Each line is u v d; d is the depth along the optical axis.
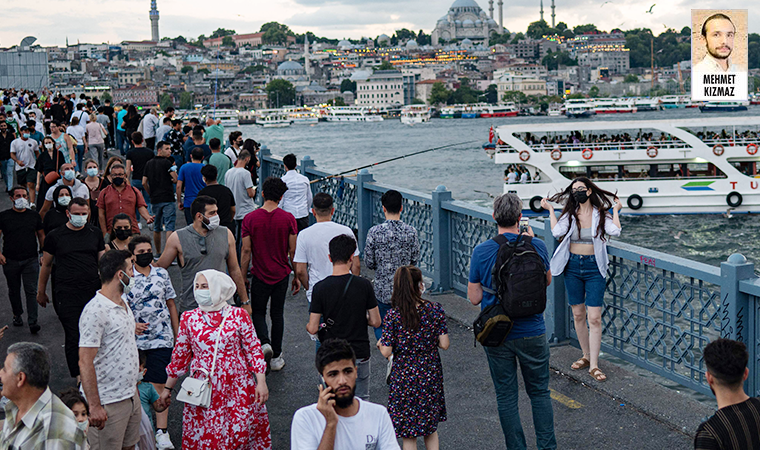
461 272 10.09
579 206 7.17
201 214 7.09
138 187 14.75
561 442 6.20
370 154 143.38
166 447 6.40
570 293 7.45
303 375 7.98
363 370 6.16
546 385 5.84
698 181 37.47
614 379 7.24
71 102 30.22
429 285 10.77
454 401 7.15
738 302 6.13
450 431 6.54
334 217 14.41
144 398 6.29
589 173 38.50
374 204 12.51
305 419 4.12
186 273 7.20
